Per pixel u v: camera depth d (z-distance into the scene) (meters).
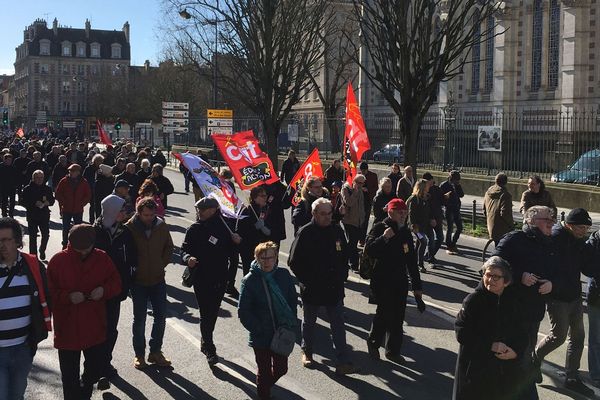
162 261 6.69
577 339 6.26
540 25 42.66
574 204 21.06
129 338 7.75
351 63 48.47
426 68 17.50
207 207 6.76
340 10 40.28
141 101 71.81
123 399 5.90
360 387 6.25
